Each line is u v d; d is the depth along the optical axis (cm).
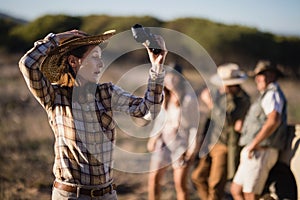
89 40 473
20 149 1335
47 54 469
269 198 751
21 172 1133
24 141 1416
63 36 483
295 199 767
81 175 474
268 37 5500
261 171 780
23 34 5747
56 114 478
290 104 2266
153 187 840
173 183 1068
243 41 5534
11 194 991
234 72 835
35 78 463
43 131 1580
